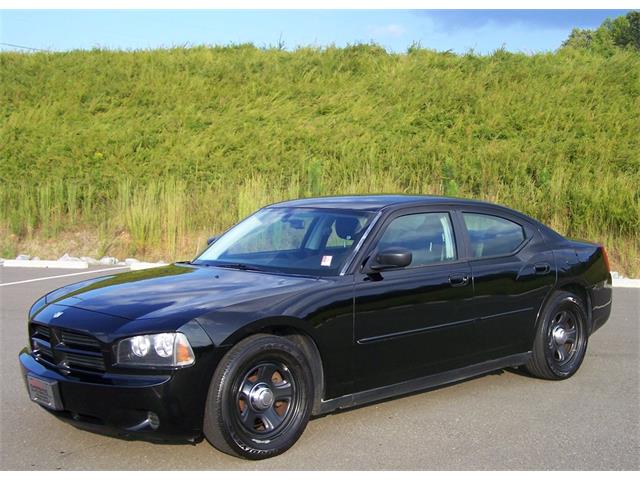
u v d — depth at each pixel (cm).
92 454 418
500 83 2381
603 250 655
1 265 1425
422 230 514
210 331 388
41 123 2258
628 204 1405
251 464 402
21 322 831
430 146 1958
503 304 542
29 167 1975
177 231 1508
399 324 474
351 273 460
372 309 459
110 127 2227
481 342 529
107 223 1606
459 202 552
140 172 1906
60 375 402
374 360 462
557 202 1479
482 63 2559
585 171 1719
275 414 413
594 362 658
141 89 2497
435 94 2312
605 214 1416
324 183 1659
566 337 590
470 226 547
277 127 2181
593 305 621
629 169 1755
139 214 1520
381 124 2159
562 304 584
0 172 1936
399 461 408
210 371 386
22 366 435
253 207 1510
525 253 573
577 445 438
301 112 2322
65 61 2775
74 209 1664
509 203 1564
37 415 491
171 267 530
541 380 592
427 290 490
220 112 2350
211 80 2562
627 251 1338
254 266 498
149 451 423
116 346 385
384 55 2691
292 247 505
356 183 1664
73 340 407
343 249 477
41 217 1647
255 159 1983
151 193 1588
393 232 496
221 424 386
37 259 1512
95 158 2005
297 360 417
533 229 596
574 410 509
